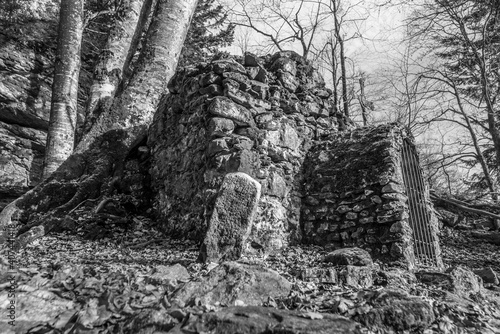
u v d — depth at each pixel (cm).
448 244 846
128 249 482
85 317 222
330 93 739
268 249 489
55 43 1224
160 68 823
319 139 658
